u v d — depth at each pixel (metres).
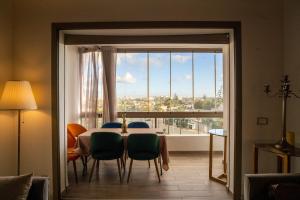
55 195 3.24
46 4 3.25
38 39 3.26
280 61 3.24
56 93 3.27
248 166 3.23
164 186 3.80
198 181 4.02
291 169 3.12
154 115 6.08
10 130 3.21
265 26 3.24
